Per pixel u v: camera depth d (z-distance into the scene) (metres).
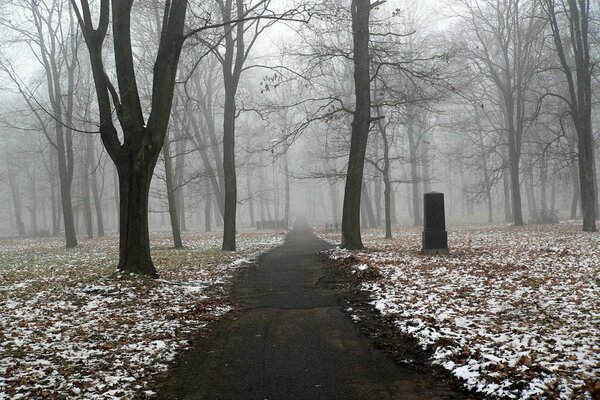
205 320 8.48
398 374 5.69
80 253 22.98
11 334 7.46
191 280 12.63
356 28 18.05
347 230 18.42
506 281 10.52
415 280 11.27
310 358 6.38
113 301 9.63
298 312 9.05
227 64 20.72
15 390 5.26
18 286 12.34
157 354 6.58
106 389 5.33
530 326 7.02
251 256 18.86
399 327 7.61
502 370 5.31
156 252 21.03
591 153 23.83
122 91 11.92
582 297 8.59
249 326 8.10
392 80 25.41
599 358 5.46
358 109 18.19
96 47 11.90
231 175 21.38
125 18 11.94
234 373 5.86
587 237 19.69
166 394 5.24
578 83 24.14
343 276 12.84
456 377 5.45
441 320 7.61
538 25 31.39
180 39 11.91
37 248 29.20
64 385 5.42
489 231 28.83
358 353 6.52
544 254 14.76
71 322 8.20
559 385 4.78
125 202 12.02
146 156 11.94
